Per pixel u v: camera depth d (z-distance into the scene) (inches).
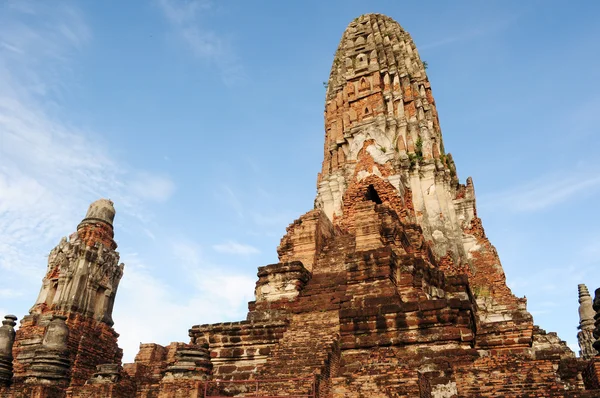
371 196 1158.3
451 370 536.1
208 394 498.3
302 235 880.3
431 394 506.6
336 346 598.9
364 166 1139.9
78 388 594.6
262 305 738.2
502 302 954.7
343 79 1368.1
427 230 1051.3
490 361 533.0
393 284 668.7
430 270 737.0
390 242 791.7
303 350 589.0
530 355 584.4
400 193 1063.0
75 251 952.3
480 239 1080.8
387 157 1124.5
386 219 815.1
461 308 583.2
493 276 1015.6
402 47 1355.8
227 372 641.6
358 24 1423.5
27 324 903.1
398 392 417.1
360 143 1191.6
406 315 594.9
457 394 517.0
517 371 506.9
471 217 1112.8
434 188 1109.1
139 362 1020.5
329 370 560.1
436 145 1211.9
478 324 692.7
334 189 1216.2
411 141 1185.4
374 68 1293.1
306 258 856.9
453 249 1031.6
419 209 1083.9
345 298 660.7
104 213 1035.3
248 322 678.5
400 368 464.4
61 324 692.7
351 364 585.9
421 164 1146.7
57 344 671.1
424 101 1282.0
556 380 493.0
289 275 751.7
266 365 579.5
